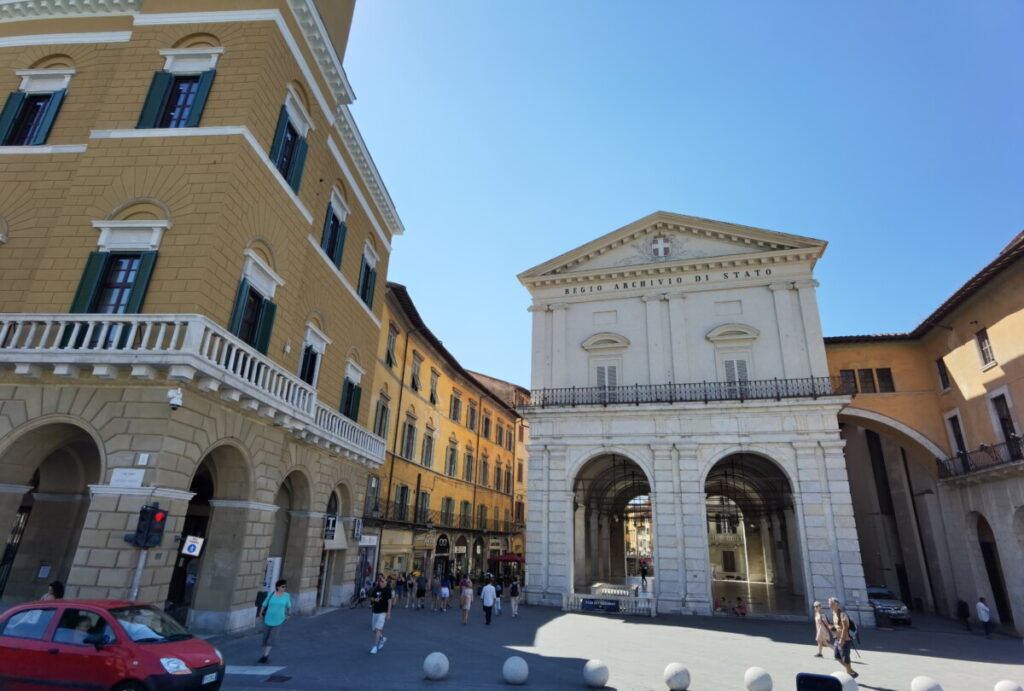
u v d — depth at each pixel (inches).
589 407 1038.4
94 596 412.2
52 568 531.5
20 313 484.1
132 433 448.1
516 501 2004.2
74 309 485.1
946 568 1063.0
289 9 625.3
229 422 523.2
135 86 581.0
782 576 1536.7
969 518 985.5
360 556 948.6
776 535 1603.1
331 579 790.5
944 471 1028.5
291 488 701.9
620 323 1127.6
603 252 1191.6
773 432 960.9
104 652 301.9
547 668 497.0
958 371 1004.6
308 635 576.1
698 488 962.1
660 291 1117.1
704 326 1076.5
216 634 510.9
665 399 1031.0
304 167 666.8
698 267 1108.5
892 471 1262.3
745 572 2253.9
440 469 1390.3
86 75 612.7
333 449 738.2
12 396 466.9
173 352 438.9
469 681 431.8
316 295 713.0
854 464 1413.6
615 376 1090.1
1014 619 845.2
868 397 1116.5
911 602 1187.3
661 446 994.7
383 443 908.6
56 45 631.2
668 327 1091.3
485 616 798.5
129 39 608.7
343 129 786.8
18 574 526.0
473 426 1660.9
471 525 1579.7
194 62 588.7
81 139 582.9
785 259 1071.6
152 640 318.0
